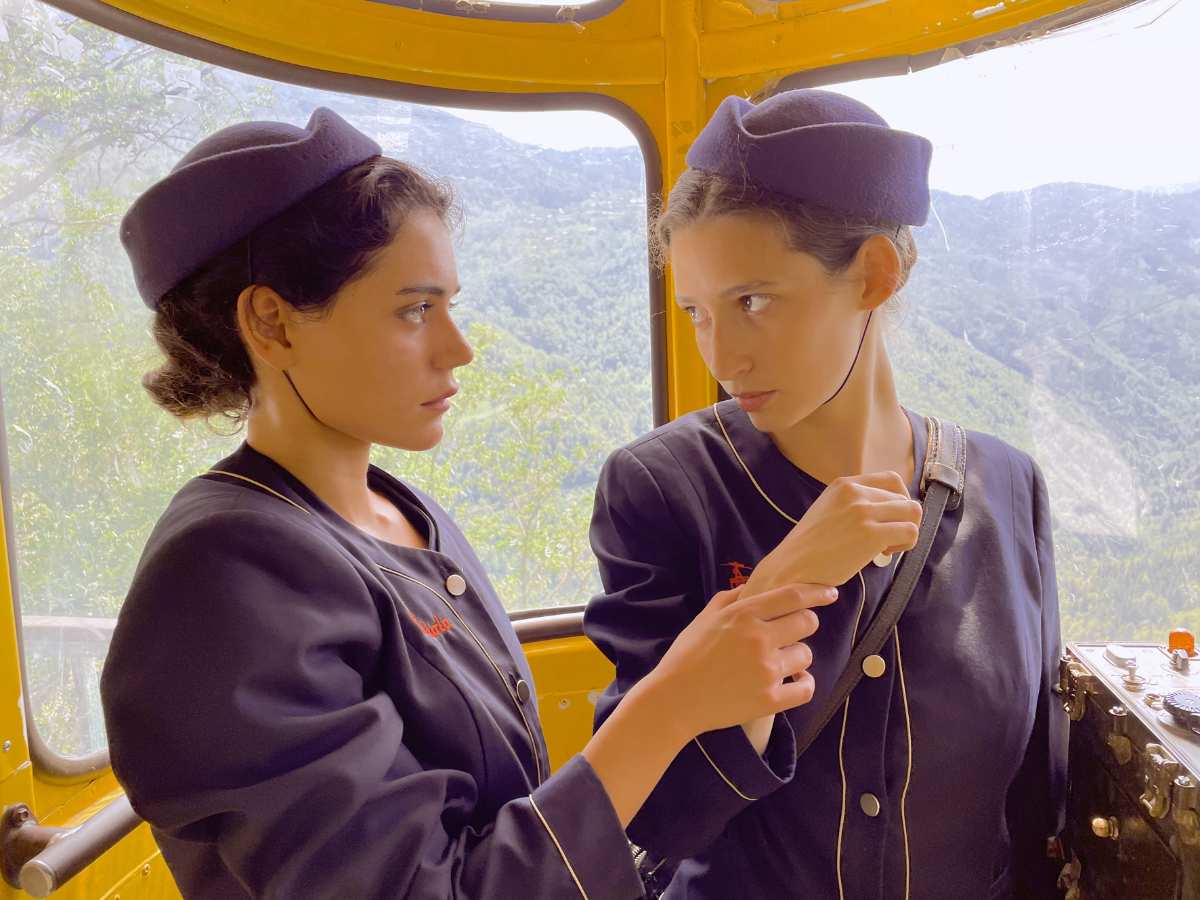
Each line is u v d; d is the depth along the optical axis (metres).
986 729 1.03
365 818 0.72
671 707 0.82
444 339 0.87
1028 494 1.18
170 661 0.73
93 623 1.58
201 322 0.85
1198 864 0.86
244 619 0.74
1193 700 0.97
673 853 0.98
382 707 0.79
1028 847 1.20
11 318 1.41
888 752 1.04
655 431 1.19
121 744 0.74
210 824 0.76
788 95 0.97
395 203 0.82
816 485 1.09
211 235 0.81
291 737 0.72
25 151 1.43
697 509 1.09
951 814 1.05
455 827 0.82
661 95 2.13
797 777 1.05
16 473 1.42
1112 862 1.04
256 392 0.90
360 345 0.83
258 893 0.73
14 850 1.24
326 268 0.80
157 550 0.77
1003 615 1.07
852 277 0.94
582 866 0.77
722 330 0.93
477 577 1.11
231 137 0.84
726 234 0.89
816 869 1.05
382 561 0.92
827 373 0.96
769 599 0.84
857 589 1.02
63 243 1.51
